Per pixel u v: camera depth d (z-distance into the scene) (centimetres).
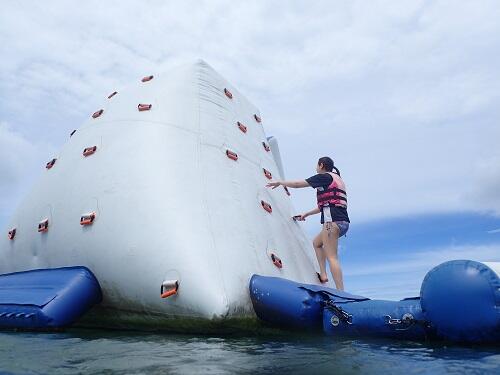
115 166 459
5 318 380
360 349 281
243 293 371
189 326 362
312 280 517
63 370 231
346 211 511
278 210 541
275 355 266
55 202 484
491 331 260
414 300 321
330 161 539
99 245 418
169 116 501
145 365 241
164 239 388
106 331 399
